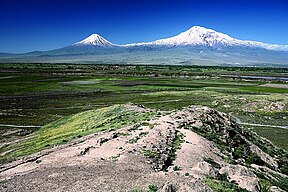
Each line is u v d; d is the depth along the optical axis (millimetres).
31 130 69812
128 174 24719
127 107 65250
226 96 111562
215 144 38969
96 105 100312
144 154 30234
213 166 28766
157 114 52812
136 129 40906
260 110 89688
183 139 37188
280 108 90625
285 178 36125
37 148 44344
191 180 23078
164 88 142125
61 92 130250
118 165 27188
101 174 24906
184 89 138500
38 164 30469
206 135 41031
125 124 47625
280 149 52875
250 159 39094
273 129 71000
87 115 65875
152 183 22484
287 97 102875
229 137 44469
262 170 35844
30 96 119625
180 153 32000
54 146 41688
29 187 23062
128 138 36531
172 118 47156
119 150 31938
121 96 118000
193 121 45625
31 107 97812
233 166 29062
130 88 142375
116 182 22938
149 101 106250
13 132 67938
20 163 33281
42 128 67750
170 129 40031
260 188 25750
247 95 112500
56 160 30797
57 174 25562
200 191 21250
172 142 35625
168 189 20641
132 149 31578
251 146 45094
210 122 46688
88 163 28281
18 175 27203
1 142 59500
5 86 145625
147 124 43562
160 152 31344
